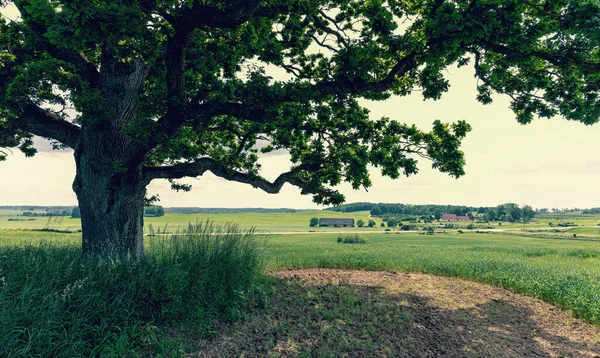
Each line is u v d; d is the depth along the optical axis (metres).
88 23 5.17
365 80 8.37
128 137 8.28
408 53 8.37
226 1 7.00
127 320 5.56
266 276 9.81
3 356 4.03
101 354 4.77
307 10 9.20
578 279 12.61
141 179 8.43
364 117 10.62
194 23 7.03
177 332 5.88
